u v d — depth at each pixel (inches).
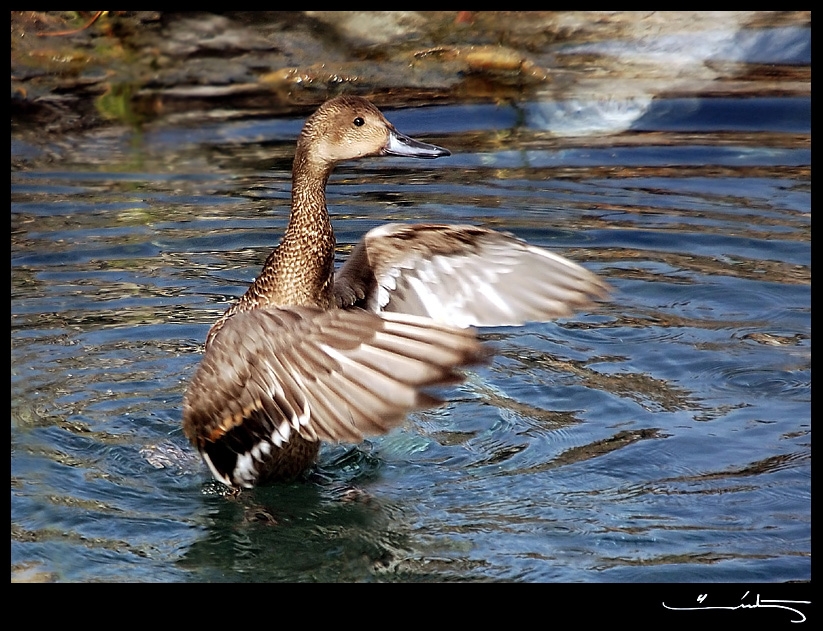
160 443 382.9
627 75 667.4
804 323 454.6
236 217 537.6
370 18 702.5
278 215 540.7
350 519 345.7
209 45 682.8
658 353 436.5
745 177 579.2
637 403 403.5
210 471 370.0
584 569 316.5
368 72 676.1
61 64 663.8
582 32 698.2
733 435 381.7
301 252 366.0
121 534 338.0
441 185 573.3
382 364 265.0
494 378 423.2
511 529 335.9
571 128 635.5
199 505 354.0
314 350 276.2
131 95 650.2
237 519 346.6
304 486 359.3
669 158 601.6
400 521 342.6
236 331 294.5
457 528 338.3
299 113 647.1
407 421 398.6
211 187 568.7
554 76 671.1
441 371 258.4
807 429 384.8
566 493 354.3
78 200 549.6
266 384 289.6
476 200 553.6
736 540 327.3
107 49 671.1
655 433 383.9
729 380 417.7
